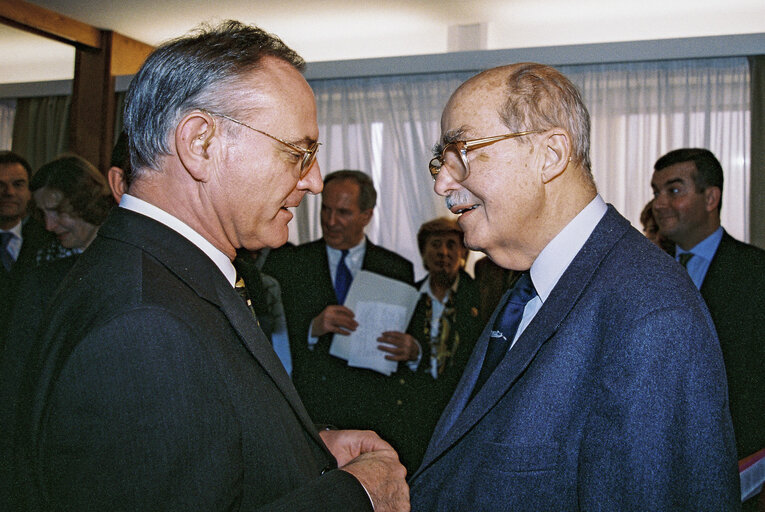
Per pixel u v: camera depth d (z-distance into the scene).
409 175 4.67
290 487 0.92
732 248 2.64
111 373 0.75
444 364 2.73
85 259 0.91
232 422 0.84
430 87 4.66
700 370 0.88
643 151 4.29
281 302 2.89
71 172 2.10
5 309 2.65
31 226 2.83
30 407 0.82
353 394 2.72
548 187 1.10
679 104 4.23
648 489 0.86
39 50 6.06
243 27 1.03
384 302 2.81
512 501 0.97
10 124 5.75
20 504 0.84
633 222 4.29
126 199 0.97
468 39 5.10
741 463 1.70
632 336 0.91
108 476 0.75
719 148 4.16
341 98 4.83
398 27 5.23
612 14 4.83
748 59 4.11
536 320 1.06
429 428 2.65
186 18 4.96
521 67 1.12
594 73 4.38
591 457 0.92
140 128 0.95
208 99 0.94
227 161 0.95
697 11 4.74
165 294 0.83
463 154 1.09
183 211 0.97
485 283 2.82
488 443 1.02
